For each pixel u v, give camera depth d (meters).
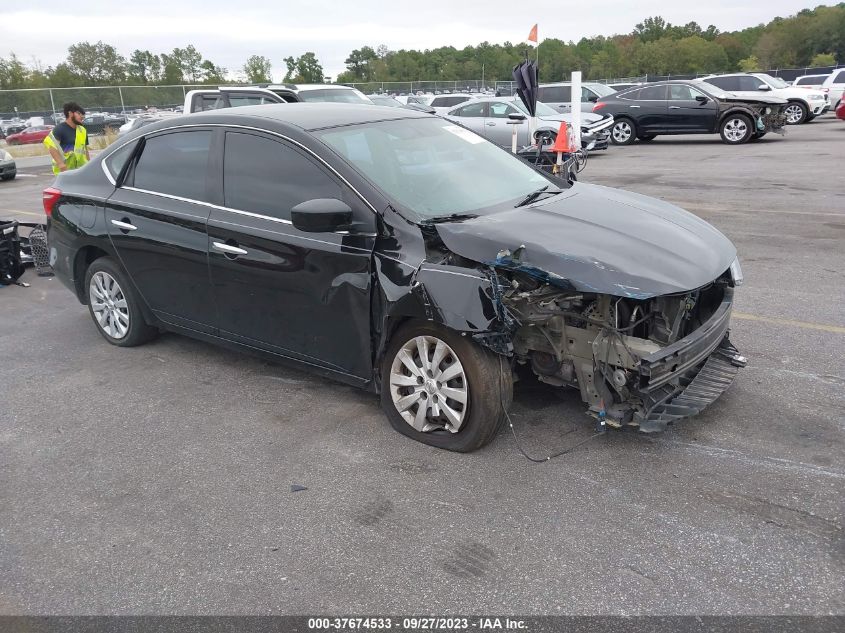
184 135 4.52
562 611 2.51
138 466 3.62
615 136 19.61
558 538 2.89
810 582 2.58
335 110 4.45
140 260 4.73
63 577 2.82
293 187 3.92
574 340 3.46
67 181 5.29
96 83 85.62
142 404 4.33
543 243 3.32
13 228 7.14
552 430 3.75
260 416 4.10
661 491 3.17
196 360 4.99
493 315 3.13
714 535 2.86
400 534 2.97
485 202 3.93
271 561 2.85
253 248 4.01
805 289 5.88
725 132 18.28
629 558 2.75
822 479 3.20
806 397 3.98
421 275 3.34
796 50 91.69
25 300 6.71
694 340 3.34
